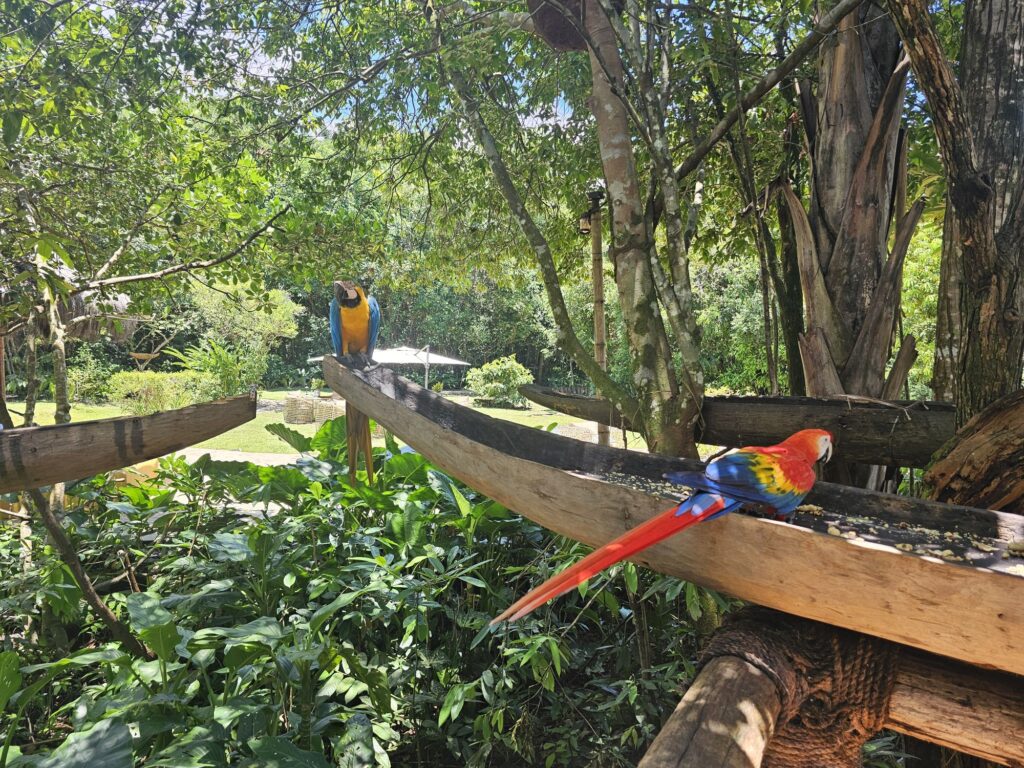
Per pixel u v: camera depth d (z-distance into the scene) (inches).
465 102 159.2
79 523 193.2
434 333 1238.9
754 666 67.3
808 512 74.6
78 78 162.9
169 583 181.5
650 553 75.6
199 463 211.9
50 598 156.5
